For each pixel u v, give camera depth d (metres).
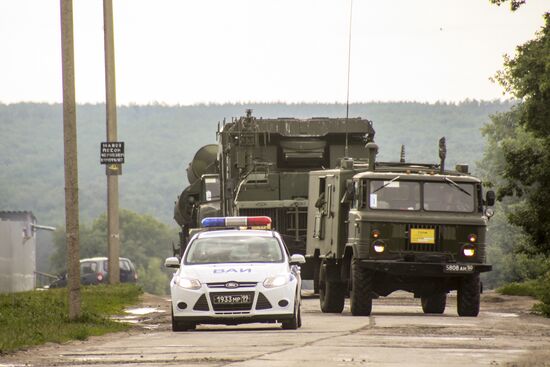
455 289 103.75
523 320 92.75
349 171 108.56
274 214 138.00
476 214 102.12
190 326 84.12
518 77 157.88
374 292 105.62
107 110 165.38
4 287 161.50
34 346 67.75
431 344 63.88
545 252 136.88
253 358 55.94
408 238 101.12
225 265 82.50
